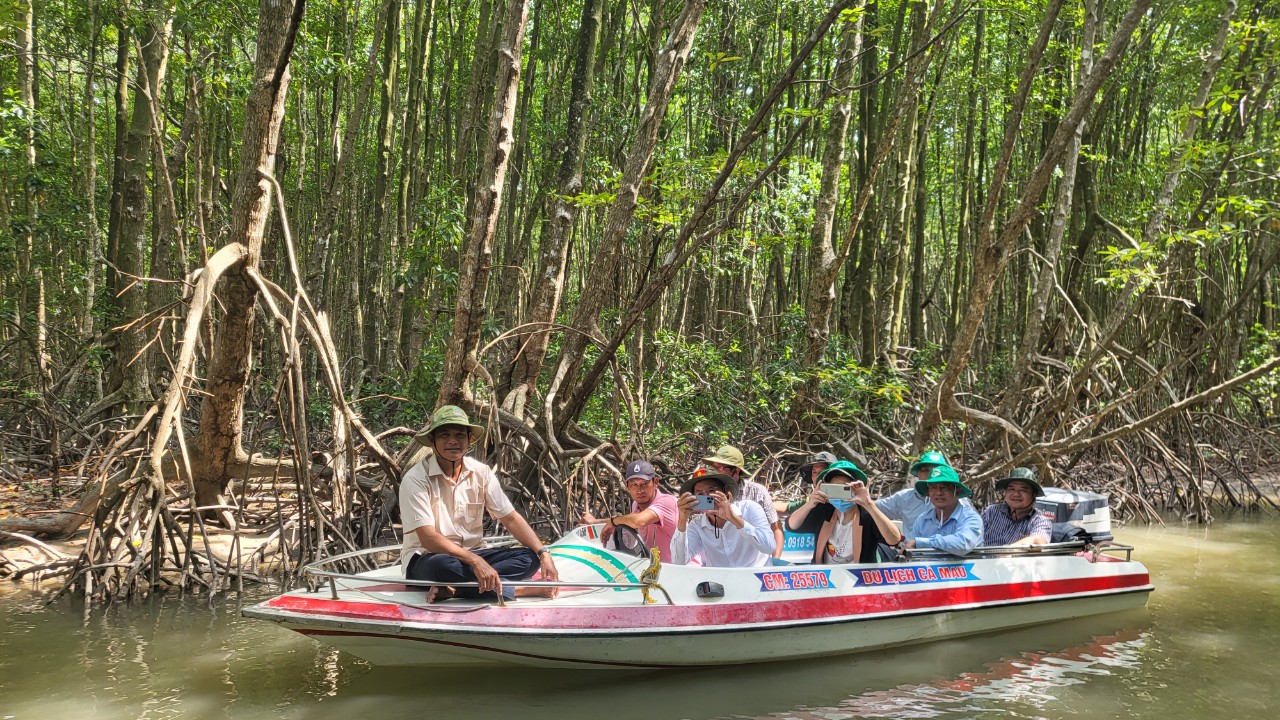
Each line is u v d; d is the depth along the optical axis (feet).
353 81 54.29
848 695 16.02
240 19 35.78
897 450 35.58
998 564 20.70
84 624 19.58
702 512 18.63
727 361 44.19
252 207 23.79
